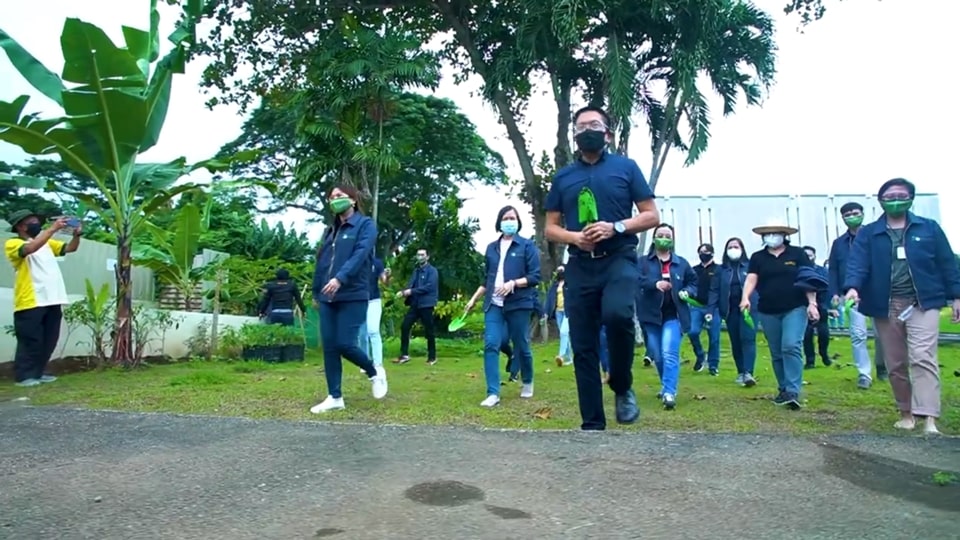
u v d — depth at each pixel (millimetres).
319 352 12953
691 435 4297
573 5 15594
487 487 3262
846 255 7555
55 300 8000
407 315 11672
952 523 2811
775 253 6750
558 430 4531
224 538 2678
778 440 4164
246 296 14930
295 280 15203
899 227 5145
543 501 3070
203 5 9742
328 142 18344
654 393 7547
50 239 8133
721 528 2762
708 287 9430
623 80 16312
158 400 6305
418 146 32531
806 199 19484
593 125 4332
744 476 3434
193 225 12859
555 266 19203
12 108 8320
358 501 3084
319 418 5469
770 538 2660
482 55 19562
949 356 12031
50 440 4277
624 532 2719
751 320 7281
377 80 17594
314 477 3439
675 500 3086
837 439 4230
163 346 11047
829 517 2883
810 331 10242
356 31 18078
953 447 4027
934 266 5027
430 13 20375
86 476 3498
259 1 18859
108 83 8633
